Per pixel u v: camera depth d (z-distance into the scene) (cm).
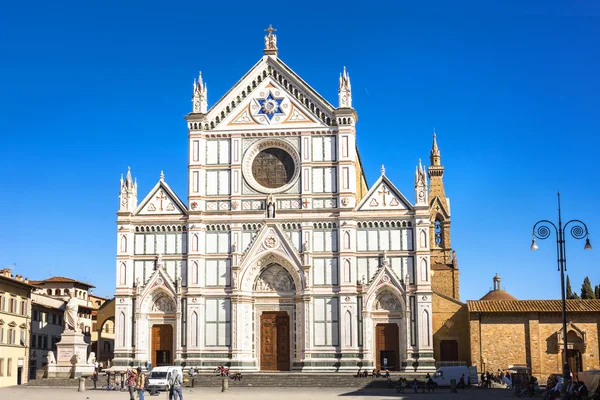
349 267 10138
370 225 10269
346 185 10306
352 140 10400
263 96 10644
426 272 10056
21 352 11675
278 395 7856
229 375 9781
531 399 7362
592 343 9875
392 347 10062
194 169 10519
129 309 10331
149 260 10444
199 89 10719
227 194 10475
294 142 10512
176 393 6197
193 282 10275
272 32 10812
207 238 10431
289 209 10331
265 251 10288
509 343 9938
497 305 10156
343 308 10056
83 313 14988
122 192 10562
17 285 11600
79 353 10031
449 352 10294
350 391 8625
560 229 6494
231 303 10212
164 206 10544
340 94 10469
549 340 9925
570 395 5947
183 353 10156
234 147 10556
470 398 7456
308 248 10219
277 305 10331
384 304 10150
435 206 14788
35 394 8162
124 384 8981
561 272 6462
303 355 10031
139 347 10225
